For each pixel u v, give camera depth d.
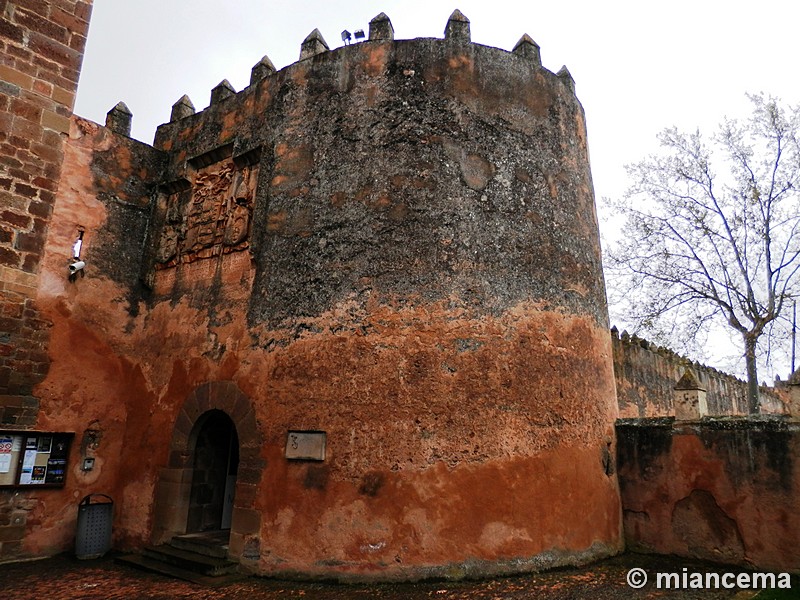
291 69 10.26
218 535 9.27
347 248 8.73
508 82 9.63
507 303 8.52
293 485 8.07
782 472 7.97
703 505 8.57
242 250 9.86
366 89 9.39
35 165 9.09
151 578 8.08
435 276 8.38
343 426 8.02
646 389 15.66
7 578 8.14
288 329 8.78
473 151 9.03
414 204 8.66
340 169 9.16
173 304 10.66
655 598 6.66
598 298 9.95
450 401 7.93
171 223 11.37
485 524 7.58
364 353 8.20
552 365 8.61
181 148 11.75
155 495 9.59
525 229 9.02
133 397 10.66
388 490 7.66
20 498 9.38
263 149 10.05
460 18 9.73
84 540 9.33
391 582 7.35
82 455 10.10
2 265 8.89
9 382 9.34
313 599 6.84
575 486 8.37
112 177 11.31
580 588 7.04
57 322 10.09
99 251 10.89
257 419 8.62
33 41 9.09
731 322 16.77
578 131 10.49
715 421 8.68
